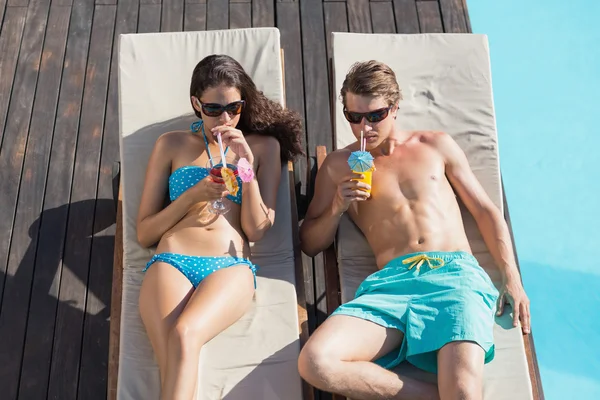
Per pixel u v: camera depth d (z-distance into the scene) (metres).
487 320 3.48
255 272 3.82
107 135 5.34
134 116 4.36
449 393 3.25
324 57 5.77
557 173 5.82
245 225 3.84
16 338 4.49
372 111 3.76
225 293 3.54
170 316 3.50
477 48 4.70
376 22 5.96
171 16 5.92
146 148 4.27
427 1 6.10
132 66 4.50
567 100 6.27
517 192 5.72
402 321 3.52
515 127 6.10
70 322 4.57
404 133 4.15
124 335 3.68
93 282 4.72
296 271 4.04
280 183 4.25
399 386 3.34
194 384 3.27
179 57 4.55
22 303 4.62
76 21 5.88
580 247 5.43
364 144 3.81
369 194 3.80
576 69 6.48
